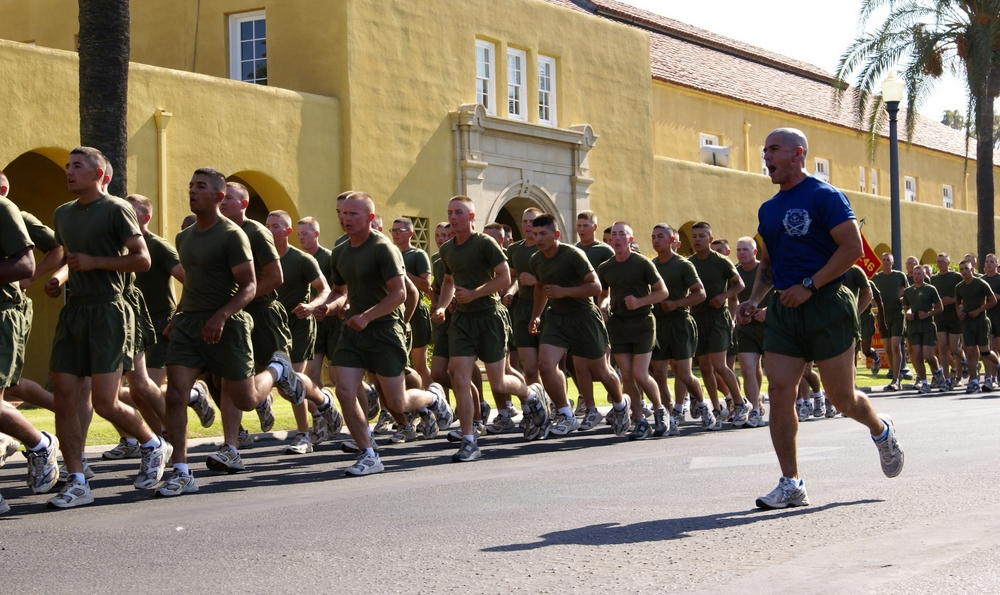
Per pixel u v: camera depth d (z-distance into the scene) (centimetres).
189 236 796
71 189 725
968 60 2817
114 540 594
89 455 1070
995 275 2006
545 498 712
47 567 527
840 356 630
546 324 1144
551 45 2470
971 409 1437
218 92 1859
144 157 1758
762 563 488
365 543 565
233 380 800
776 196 648
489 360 1044
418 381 1162
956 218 4228
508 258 1247
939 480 730
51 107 1661
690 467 866
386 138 2097
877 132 3106
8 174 1980
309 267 1079
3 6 2314
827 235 627
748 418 1273
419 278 1252
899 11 2978
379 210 2077
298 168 1973
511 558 516
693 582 455
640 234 2695
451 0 2236
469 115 2211
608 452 1019
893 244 2273
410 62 2150
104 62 1402
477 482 812
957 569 463
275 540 581
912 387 1989
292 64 2088
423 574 488
